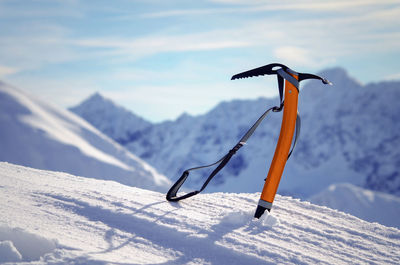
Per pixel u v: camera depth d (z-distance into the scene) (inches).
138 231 121.9
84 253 99.0
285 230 131.5
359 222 151.9
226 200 164.4
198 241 116.0
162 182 3253.0
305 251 115.6
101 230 119.8
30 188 157.5
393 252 122.1
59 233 113.0
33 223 118.3
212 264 105.2
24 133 3208.7
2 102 3531.0
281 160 143.4
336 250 119.2
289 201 176.9
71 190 157.1
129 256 103.3
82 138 3631.9
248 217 139.3
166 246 113.5
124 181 3009.4
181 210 143.2
